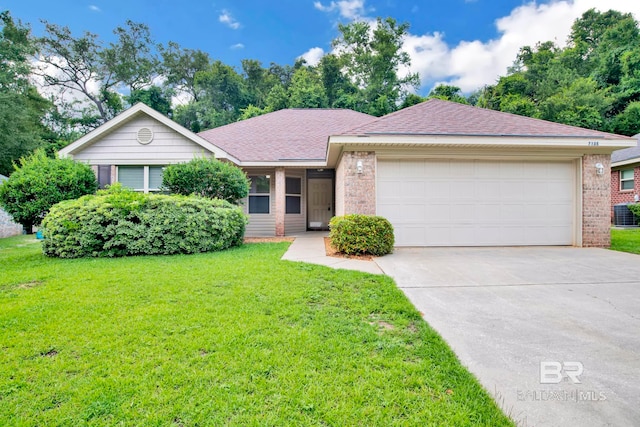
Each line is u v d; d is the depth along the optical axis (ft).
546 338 10.23
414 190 29.22
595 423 6.48
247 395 7.23
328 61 108.06
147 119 35.40
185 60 124.06
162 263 20.49
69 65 108.27
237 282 15.78
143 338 9.80
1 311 11.84
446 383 7.75
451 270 19.34
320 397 7.18
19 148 70.38
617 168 55.72
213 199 28.89
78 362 8.49
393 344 9.66
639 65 92.38
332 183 49.01
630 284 16.38
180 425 6.36
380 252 24.45
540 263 21.50
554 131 28.66
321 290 14.74
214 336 9.92
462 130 28.22
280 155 40.40
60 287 14.92
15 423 6.38
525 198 29.68
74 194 29.89
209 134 48.06
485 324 11.32
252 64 123.03
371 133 27.30
